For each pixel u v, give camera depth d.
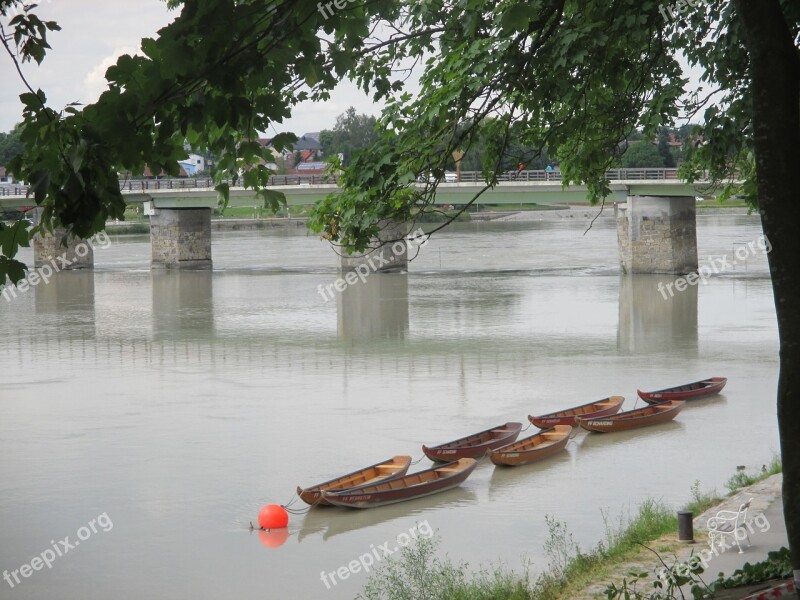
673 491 28.86
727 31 15.27
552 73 14.77
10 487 30.14
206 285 92.38
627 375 47.62
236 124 8.00
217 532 26.30
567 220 187.38
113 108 7.35
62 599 21.97
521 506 28.14
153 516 27.42
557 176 92.00
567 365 50.16
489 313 69.62
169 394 43.97
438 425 38.09
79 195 6.97
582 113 16.67
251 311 73.56
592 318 66.25
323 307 75.00
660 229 93.88
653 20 15.08
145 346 58.00
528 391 44.19
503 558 23.41
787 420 9.14
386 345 56.94
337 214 14.63
